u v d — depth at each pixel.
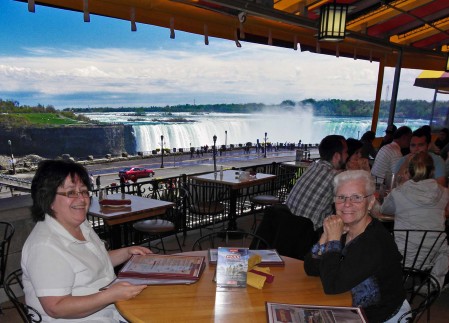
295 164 6.71
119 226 3.54
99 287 1.58
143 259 1.86
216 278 1.61
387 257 1.56
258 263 1.84
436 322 2.77
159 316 1.33
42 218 1.53
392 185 3.67
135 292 1.43
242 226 5.52
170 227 3.87
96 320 1.53
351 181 1.70
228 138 49.75
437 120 9.66
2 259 2.59
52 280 1.36
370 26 6.11
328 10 3.75
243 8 3.73
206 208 4.70
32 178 1.54
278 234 2.92
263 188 6.89
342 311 1.37
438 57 7.88
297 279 1.74
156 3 3.35
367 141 6.56
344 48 6.11
